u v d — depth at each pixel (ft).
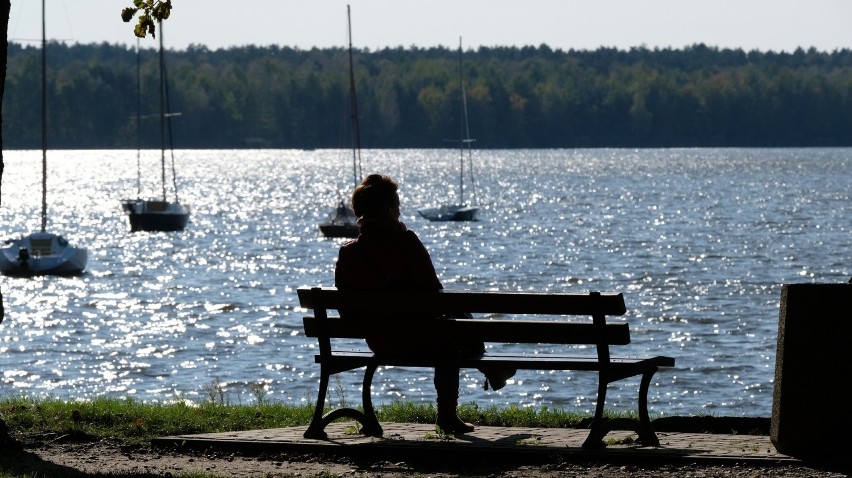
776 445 50.70
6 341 195.31
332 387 140.87
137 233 468.75
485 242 407.03
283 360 171.83
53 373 165.48
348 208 462.19
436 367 56.90
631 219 514.27
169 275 315.99
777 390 50.98
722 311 225.35
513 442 54.85
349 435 57.93
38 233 321.32
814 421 49.49
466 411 71.36
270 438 56.90
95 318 226.99
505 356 55.11
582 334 51.90
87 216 571.69
